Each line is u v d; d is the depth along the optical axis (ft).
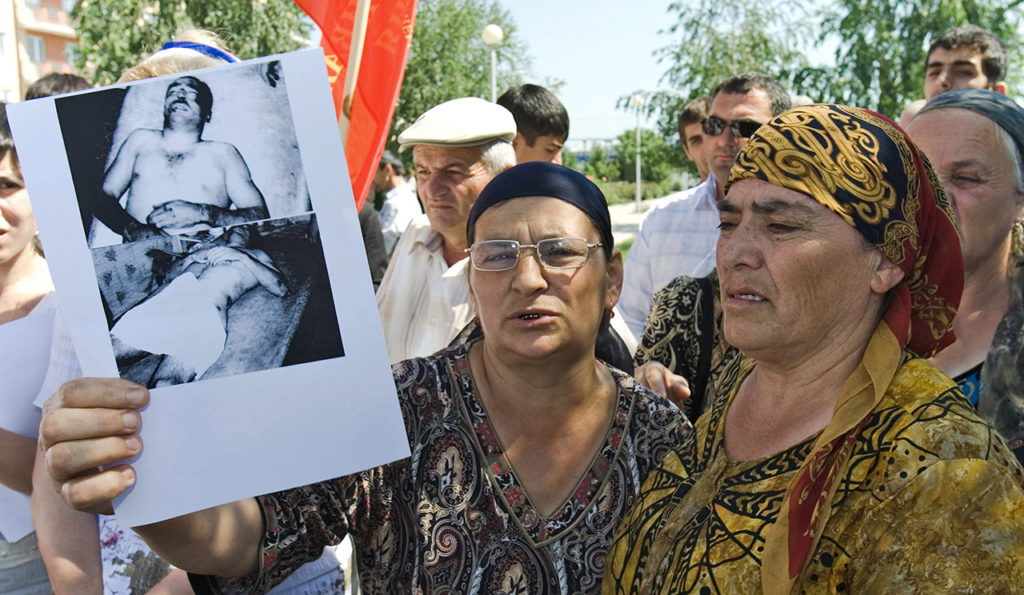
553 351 5.21
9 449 6.68
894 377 3.97
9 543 7.39
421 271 10.31
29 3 102.12
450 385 5.56
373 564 5.38
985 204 5.90
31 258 8.02
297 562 5.05
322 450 4.17
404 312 10.29
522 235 5.27
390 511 5.35
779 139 4.12
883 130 4.13
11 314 7.89
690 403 8.11
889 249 4.04
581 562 5.25
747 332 4.20
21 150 4.01
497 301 5.30
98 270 4.05
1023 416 5.79
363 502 5.25
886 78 37.19
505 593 5.14
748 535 3.99
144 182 4.09
